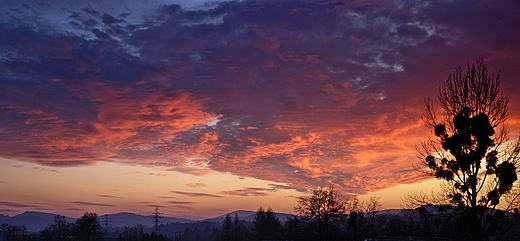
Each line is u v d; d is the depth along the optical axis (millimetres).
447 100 35375
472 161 33094
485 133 32625
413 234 75000
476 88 34344
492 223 32750
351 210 79688
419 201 34562
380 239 70188
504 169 32219
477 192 33281
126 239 162125
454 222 33750
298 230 86938
